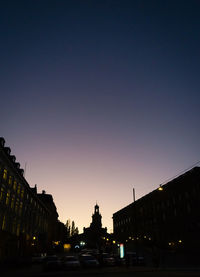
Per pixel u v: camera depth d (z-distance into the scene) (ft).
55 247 301.63
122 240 265.34
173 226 169.17
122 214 277.44
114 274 71.15
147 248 188.75
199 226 141.79
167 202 180.86
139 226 225.97
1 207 118.73
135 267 100.07
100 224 485.15
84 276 66.85
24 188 165.27
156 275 65.51
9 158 129.80
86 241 495.82
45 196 291.99
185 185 160.56
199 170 149.07
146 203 216.74
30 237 181.47
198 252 137.90
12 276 68.23
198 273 70.59
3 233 120.57
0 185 116.78
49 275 70.28
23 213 161.58
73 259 96.63
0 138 119.85
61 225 394.93
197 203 146.10
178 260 117.50
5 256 123.24
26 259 109.91
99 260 101.96
